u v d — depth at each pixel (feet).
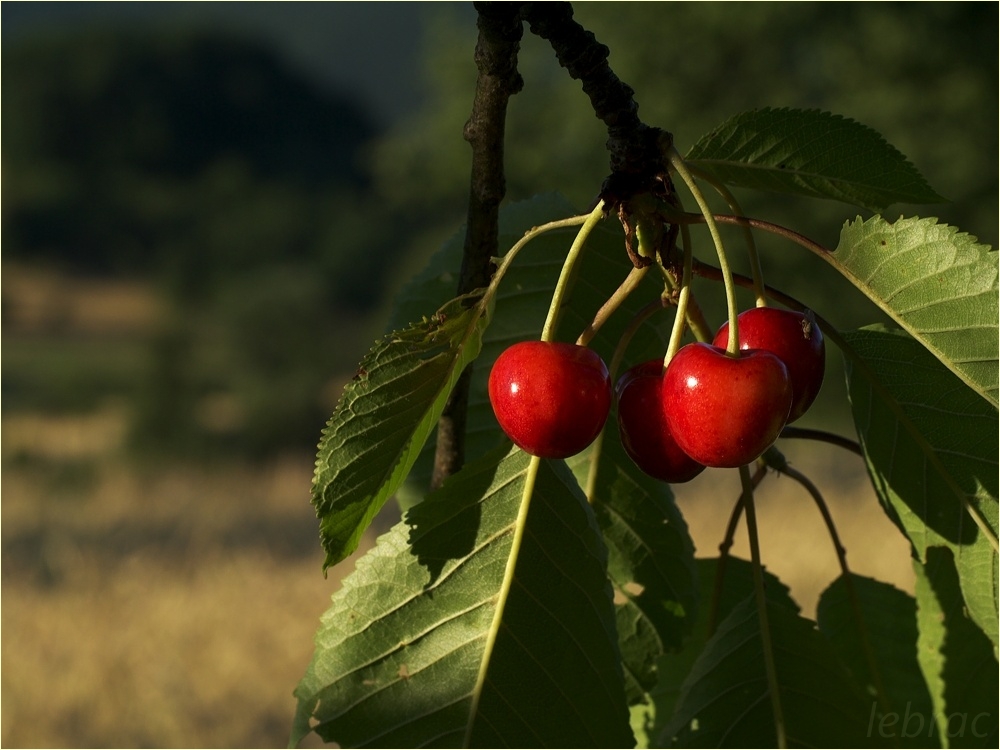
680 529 6.32
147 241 281.95
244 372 103.19
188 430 96.84
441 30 84.12
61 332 216.33
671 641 6.23
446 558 5.13
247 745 34.55
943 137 65.67
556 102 76.33
